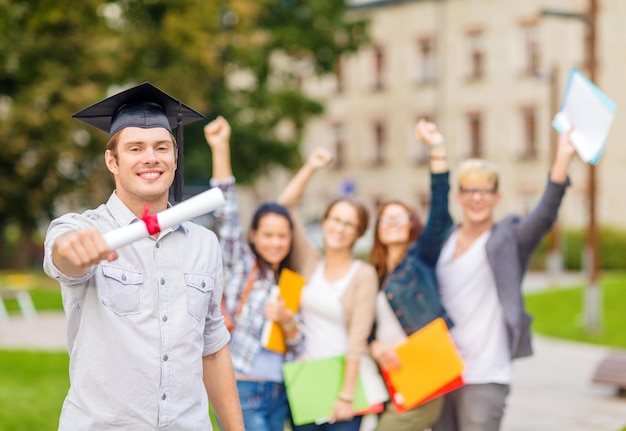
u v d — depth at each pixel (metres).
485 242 5.62
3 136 26.08
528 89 40.22
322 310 5.49
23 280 21.91
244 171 33.34
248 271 5.61
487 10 41.31
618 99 37.44
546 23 39.44
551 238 27.78
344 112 46.34
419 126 5.59
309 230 30.44
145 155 3.25
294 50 34.19
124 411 3.10
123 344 3.11
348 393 5.39
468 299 5.59
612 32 37.62
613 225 37.22
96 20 25.45
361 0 45.28
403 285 5.53
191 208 2.85
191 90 27.84
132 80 27.30
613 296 20.47
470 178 5.59
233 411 3.54
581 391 10.62
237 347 5.45
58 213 30.77
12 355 12.15
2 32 24.98
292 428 5.65
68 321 3.20
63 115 26.00
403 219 5.80
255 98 32.59
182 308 3.20
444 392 5.42
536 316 18.61
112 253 2.79
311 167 6.21
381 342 5.59
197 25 26.95
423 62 43.84
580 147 5.38
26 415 8.56
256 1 29.56
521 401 9.98
